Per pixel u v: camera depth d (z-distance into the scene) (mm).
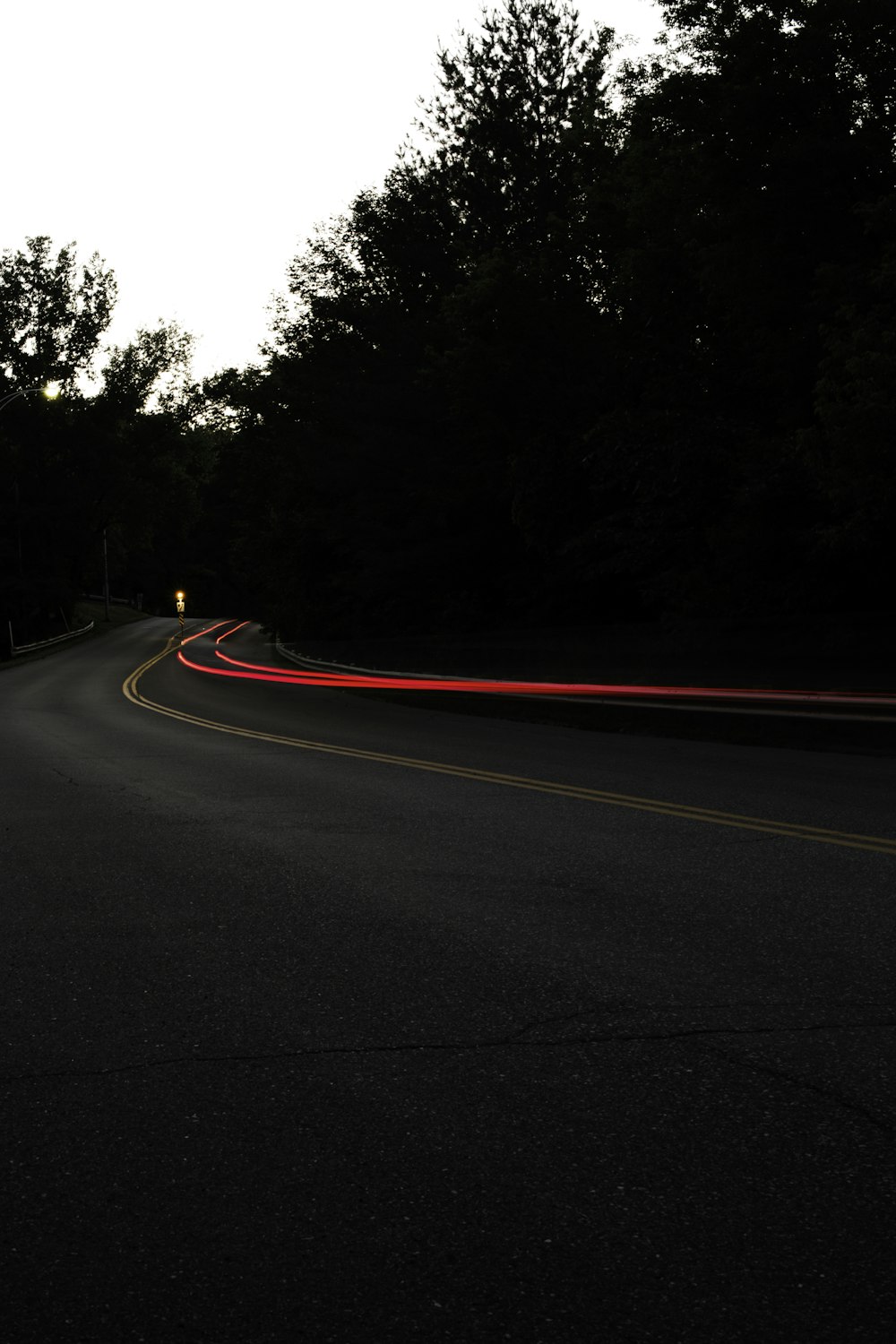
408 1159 3373
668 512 27594
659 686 24531
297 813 10227
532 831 9008
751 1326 2549
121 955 5719
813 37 21969
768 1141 3465
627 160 28859
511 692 28156
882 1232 2926
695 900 6586
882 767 13094
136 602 128250
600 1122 3613
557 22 42594
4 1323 2600
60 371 80562
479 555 42375
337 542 53281
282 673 46781
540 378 34719
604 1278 2736
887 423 16625
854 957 5422
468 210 44125
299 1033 4500
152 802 11180
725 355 27703
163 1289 2721
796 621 23188
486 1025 4555
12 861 8273
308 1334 2553
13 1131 3617
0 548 77125
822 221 23109
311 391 50469
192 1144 3494
